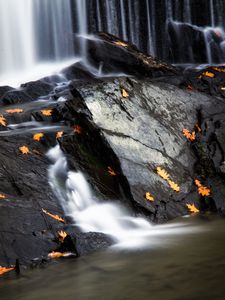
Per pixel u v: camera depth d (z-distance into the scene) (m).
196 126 6.09
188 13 12.80
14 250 4.59
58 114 6.14
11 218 4.75
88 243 4.73
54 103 6.70
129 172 5.41
